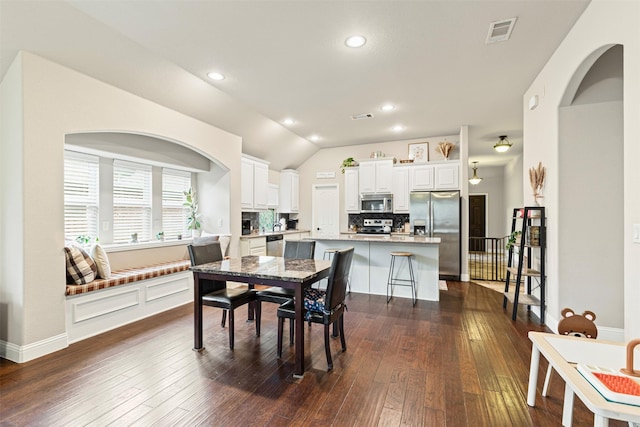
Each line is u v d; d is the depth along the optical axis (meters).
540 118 3.43
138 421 1.79
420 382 2.21
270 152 6.38
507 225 9.44
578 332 2.08
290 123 5.38
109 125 3.15
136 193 4.33
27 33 2.40
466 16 2.44
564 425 1.74
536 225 3.57
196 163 4.94
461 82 3.69
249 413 1.87
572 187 2.92
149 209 4.51
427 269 4.43
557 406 1.92
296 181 7.50
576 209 2.91
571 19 2.49
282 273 2.47
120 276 3.36
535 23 2.54
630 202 1.86
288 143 6.38
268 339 2.98
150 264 4.26
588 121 2.87
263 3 2.28
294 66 3.27
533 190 3.52
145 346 2.80
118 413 1.86
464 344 2.85
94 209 3.82
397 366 2.44
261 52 2.98
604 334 2.84
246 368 2.41
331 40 2.78
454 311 3.85
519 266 3.46
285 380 2.24
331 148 7.34
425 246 4.44
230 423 1.78
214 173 5.13
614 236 2.83
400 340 2.95
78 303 2.90
